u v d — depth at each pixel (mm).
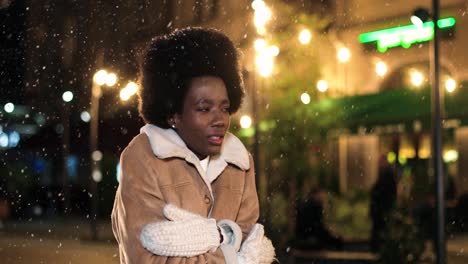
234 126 12359
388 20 16578
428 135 15492
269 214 9969
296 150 12773
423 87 12719
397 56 16484
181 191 2178
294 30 12750
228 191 2332
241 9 15172
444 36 15281
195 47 2234
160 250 2055
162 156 2152
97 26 4051
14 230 18219
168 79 2225
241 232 2244
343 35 17172
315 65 12836
